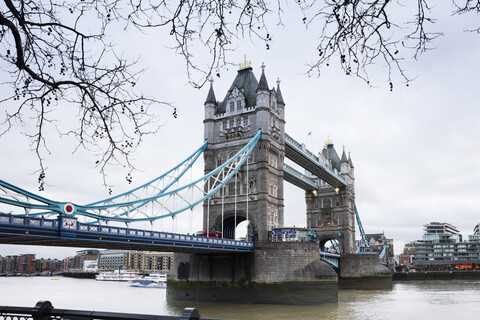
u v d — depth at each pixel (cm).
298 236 7169
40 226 3634
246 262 6525
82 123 694
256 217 7438
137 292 10519
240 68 8781
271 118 8075
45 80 637
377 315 5166
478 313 5453
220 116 8306
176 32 590
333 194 13075
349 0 555
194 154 7931
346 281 10262
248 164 7756
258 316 4966
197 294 6800
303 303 6191
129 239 4547
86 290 11600
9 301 7856
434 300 7212
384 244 19462
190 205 6075
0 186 3344
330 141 14238
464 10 530
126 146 699
